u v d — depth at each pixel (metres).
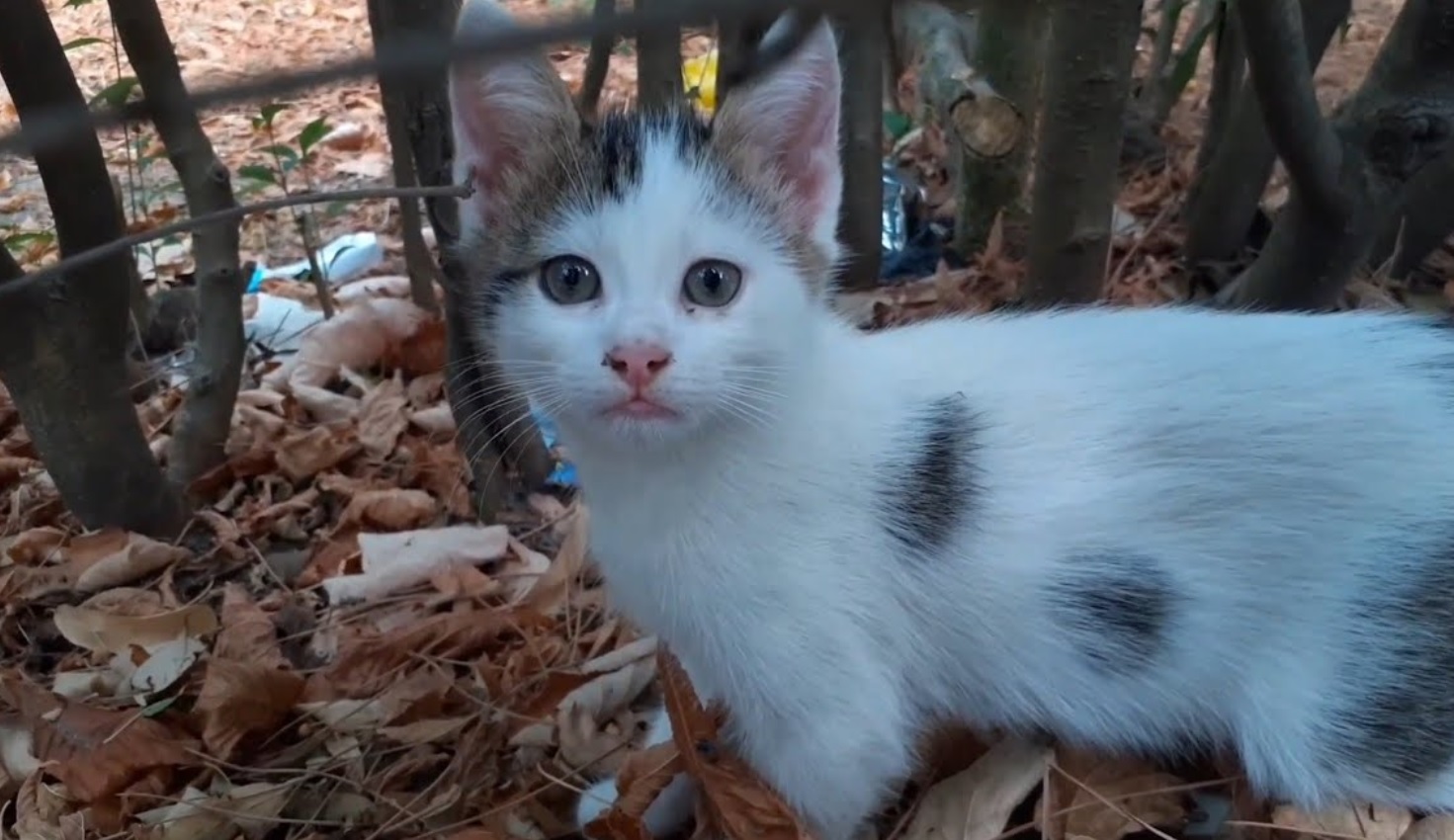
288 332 0.51
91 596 0.37
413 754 0.31
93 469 0.37
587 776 0.31
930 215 0.55
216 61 0.74
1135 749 0.28
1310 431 0.26
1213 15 0.49
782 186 0.25
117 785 0.30
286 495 0.42
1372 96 0.36
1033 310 0.32
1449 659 0.25
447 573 0.37
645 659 0.33
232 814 0.29
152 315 0.51
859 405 0.26
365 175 0.63
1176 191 0.54
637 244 0.23
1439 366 0.27
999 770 0.28
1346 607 0.26
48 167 0.32
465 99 0.25
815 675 0.25
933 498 0.25
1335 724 0.26
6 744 0.31
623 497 0.25
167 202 0.57
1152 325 0.29
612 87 0.62
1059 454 0.26
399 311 0.49
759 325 0.24
